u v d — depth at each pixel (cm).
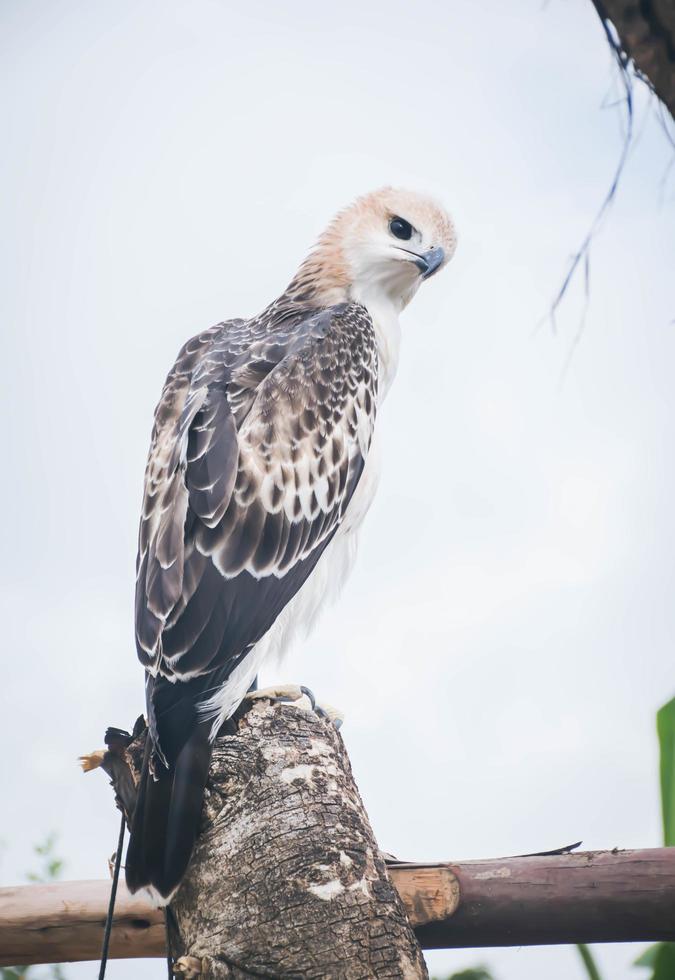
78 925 491
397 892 415
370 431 710
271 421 644
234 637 567
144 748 475
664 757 532
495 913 464
